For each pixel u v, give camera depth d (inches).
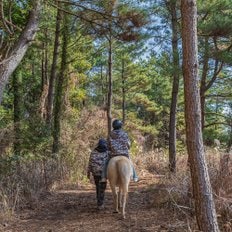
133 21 503.2
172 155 579.8
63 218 385.7
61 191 542.6
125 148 400.5
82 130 808.3
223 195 330.6
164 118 1445.6
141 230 327.9
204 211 263.0
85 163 687.7
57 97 698.2
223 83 733.9
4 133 521.0
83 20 535.5
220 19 502.9
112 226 348.8
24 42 463.8
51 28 773.9
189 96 267.1
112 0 494.3
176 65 533.0
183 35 269.4
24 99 812.6
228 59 527.2
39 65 1063.0
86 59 1038.4
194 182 266.7
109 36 555.5
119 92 1443.2
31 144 590.6
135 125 1305.4
